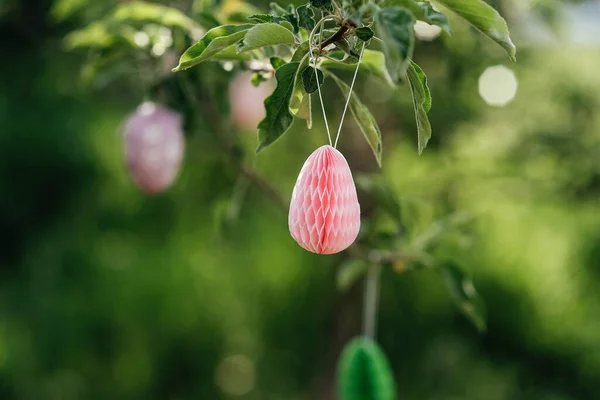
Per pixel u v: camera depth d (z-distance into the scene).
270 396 6.16
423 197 3.89
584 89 3.86
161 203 6.03
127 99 4.85
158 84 2.26
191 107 2.26
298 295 6.40
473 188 4.36
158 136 2.25
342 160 1.23
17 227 6.06
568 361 6.24
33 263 5.93
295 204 1.23
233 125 2.75
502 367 6.29
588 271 5.88
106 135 5.83
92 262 5.94
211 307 6.30
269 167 5.16
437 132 3.65
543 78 3.91
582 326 6.26
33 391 5.54
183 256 6.22
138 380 5.94
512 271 6.44
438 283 6.25
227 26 1.27
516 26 3.19
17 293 5.92
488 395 5.97
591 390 6.08
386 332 6.34
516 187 4.31
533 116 3.88
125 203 6.02
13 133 5.70
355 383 2.10
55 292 5.88
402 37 0.94
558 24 3.15
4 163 5.80
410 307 6.37
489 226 6.15
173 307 6.14
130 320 5.99
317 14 2.24
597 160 3.70
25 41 4.89
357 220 1.25
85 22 3.04
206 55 1.24
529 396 6.03
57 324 5.77
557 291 6.31
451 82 3.38
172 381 6.20
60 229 6.04
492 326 6.41
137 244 6.21
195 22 2.18
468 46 3.30
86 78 2.46
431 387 6.08
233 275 6.35
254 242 6.32
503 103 3.23
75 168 5.97
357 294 4.65
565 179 3.91
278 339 6.41
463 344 6.41
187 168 5.36
